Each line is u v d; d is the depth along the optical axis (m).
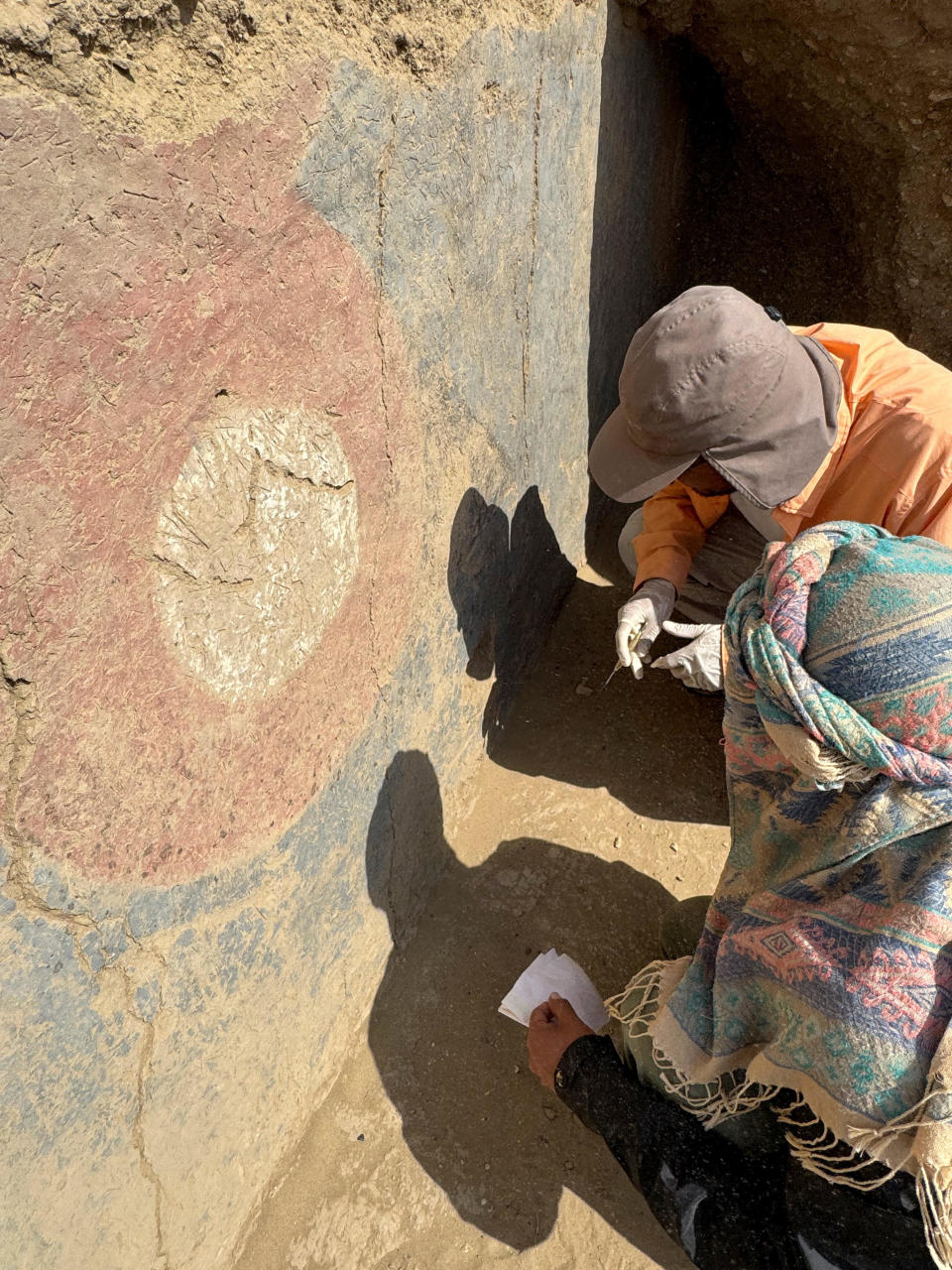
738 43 2.44
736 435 1.47
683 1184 1.09
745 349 1.43
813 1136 1.02
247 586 1.08
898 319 2.71
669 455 1.53
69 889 0.90
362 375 1.25
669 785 2.01
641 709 2.18
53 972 0.89
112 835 0.94
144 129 0.82
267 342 1.04
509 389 1.80
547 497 2.18
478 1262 1.36
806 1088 0.97
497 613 1.96
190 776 1.04
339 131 1.10
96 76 0.78
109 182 0.80
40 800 0.84
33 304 0.75
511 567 1.99
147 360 0.87
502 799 1.98
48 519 0.80
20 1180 0.90
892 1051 0.89
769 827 1.12
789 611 0.95
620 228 2.38
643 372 1.48
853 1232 0.95
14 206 0.71
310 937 1.38
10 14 0.69
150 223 0.85
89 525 0.84
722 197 3.07
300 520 1.17
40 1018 0.89
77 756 0.87
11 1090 0.87
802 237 2.99
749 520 1.82
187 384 0.93
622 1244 1.38
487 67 1.45
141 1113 1.07
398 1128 1.48
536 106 1.68
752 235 3.08
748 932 1.07
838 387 1.58
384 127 1.19
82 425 0.82
